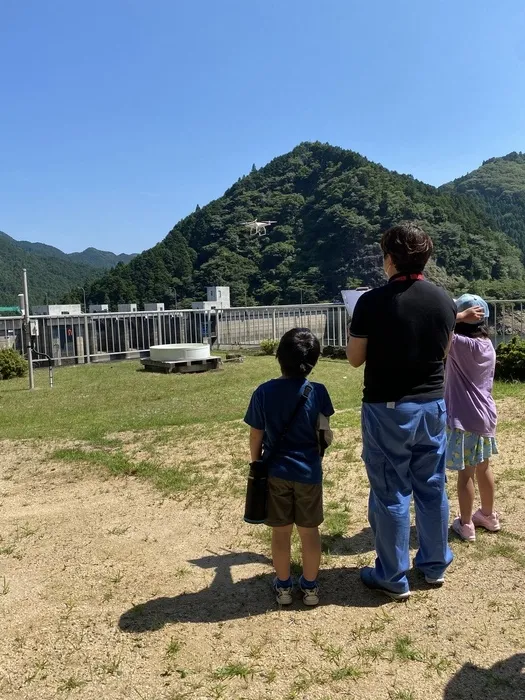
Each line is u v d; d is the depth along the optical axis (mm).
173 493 4449
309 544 2643
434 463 2703
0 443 6402
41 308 32594
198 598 2795
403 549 2646
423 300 2514
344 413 7438
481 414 3188
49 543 3531
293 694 2062
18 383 12586
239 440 6086
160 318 18922
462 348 3152
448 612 2584
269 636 2439
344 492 4332
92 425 7293
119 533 3672
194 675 2195
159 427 7020
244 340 21391
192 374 12789
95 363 16531
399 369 2539
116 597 2828
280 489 2613
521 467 4676
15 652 2381
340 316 18000
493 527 3424
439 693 2045
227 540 3520
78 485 4785
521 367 9367
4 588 2945
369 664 2223
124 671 2234
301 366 2611
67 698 2086
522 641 2346
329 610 2641
